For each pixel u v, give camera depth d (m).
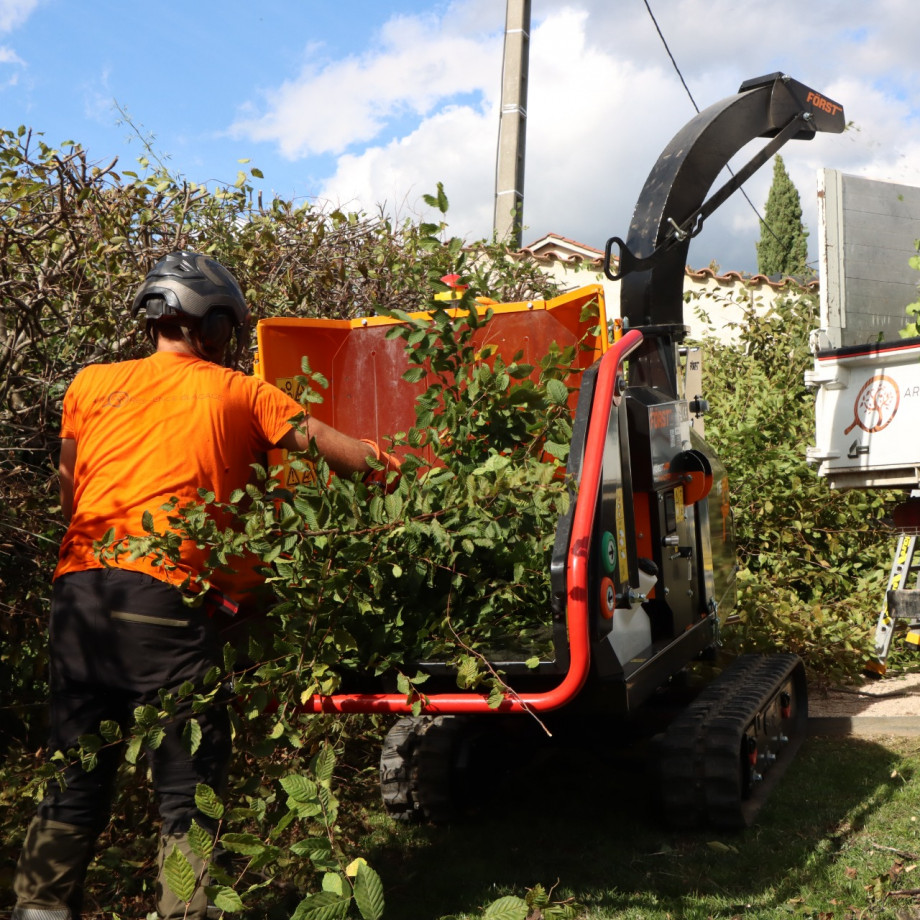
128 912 3.28
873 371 6.37
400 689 2.96
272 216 5.57
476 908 3.42
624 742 4.55
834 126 6.23
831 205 6.67
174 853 2.18
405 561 3.20
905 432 6.23
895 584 6.48
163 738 2.68
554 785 4.79
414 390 4.50
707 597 4.49
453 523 3.05
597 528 3.11
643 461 3.72
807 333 9.27
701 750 4.03
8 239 3.93
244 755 3.81
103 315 4.23
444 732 4.32
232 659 2.63
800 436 7.82
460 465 3.49
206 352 3.08
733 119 5.52
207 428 2.83
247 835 2.29
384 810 4.42
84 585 2.71
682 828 4.06
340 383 4.56
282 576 2.87
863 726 5.59
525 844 4.03
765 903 3.36
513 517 3.10
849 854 3.73
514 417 3.67
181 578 2.70
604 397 3.28
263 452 3.51
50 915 2.70
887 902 3.29
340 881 2.13
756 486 7.37
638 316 4.81
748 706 4.30
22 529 3.71
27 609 3.90
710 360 9.34
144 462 2.78
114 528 2.72
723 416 7.77
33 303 3.93
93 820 2.78
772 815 4.18
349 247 6.05
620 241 4.47
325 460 2.99
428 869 3.80
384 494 3.25
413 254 6.07
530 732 4.54
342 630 2.97
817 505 7.37
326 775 2.46
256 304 5.34
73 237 4.07
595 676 3.15
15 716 4.05
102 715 2.77
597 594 3.09
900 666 7.09
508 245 8.82
